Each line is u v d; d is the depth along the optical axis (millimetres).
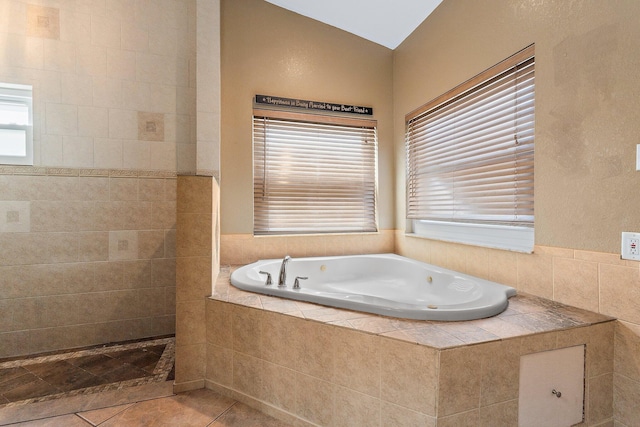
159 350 2246
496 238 2057
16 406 1594
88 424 1459
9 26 2139
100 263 2352
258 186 2762
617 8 1319
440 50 2414
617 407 1361
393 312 1422
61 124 2246
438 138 2496
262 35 2719
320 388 1377
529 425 1233
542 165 1663
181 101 2502
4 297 2160
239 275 2098
